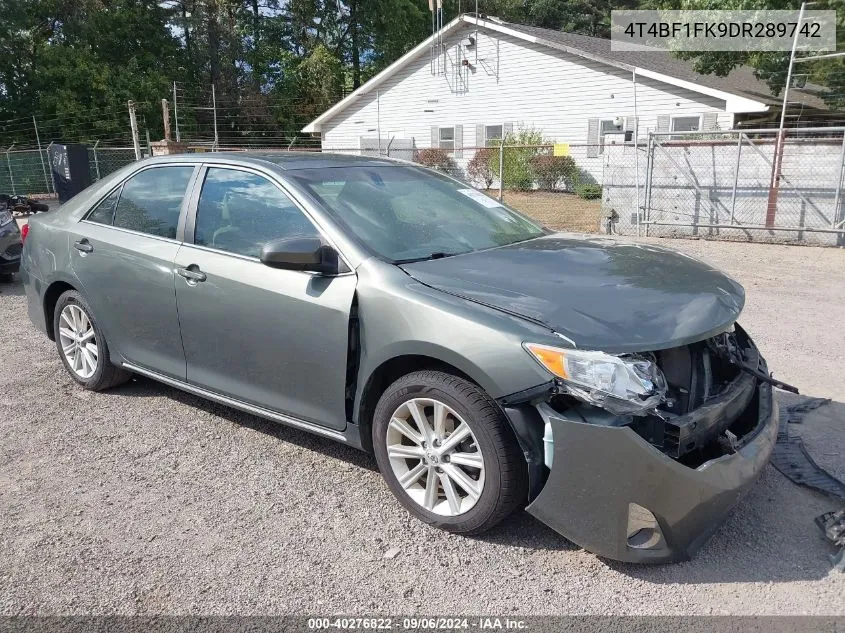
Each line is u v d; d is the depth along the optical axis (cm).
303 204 350
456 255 343
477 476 295
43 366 543
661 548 266
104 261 432
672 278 320
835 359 533
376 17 3922
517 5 4769
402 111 2712
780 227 1166
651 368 263
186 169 412
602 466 255
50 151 1638
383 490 344
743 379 305
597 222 1521
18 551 296
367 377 314
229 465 373
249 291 351
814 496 329
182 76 3669
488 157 2381
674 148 1268
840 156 1113
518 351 265
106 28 3381
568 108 2331
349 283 319
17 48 3206
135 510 328
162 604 262
